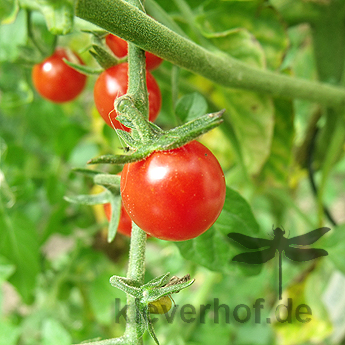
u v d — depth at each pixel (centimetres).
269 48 18
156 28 10
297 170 25
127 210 10
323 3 20
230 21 17
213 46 16
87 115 31
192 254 14
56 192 23
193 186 10
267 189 22
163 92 21
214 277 23
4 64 23
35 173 25
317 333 21
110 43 13
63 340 17
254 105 17
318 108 22
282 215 27
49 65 17
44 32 24
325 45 21
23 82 22
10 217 20
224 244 14
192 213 10
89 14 9
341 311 23
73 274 26
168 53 11
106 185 11
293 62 28
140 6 11
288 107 18
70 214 26
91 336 24
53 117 25
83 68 13
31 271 21
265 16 17
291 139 19
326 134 22
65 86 17
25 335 23
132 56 10
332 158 20
